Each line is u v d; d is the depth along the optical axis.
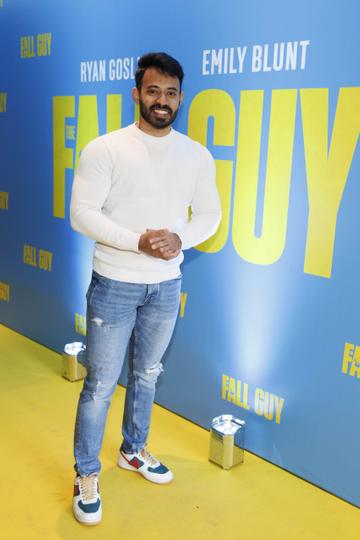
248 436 2.56
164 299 2.05
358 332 2.11
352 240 2.06
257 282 2.40
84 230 1.91
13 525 2.06
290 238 2.25
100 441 2.14
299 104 2.13
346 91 1.99
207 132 2.47
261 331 2.42
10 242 3.82
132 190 1.92
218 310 2.58
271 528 2.09
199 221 2.07
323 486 2.31
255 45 2.23
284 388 2.38
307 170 2.15
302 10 2.07
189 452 2.55
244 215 2.39
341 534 2.06
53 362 3.44
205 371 2.69
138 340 2.17
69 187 3.22
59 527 2.06
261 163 2.29
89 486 2.12
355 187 2.02
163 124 1.90
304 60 2.09
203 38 2.41
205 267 2.59
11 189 3.71
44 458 2.47
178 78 1.89
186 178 2.00
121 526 2.07
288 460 2.42
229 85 2.35
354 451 2.19
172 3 2.50
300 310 2.27
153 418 2.83
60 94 3.17
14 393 3.03
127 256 1.95
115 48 2.79
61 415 2.82
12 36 3.45
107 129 2.92
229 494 2.27
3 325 4.04
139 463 2.34
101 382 2.07
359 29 1.93
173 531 2.06
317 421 2.29
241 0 2.25
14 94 3.53
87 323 2.07
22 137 3.53
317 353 2.24
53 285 3.49
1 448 2.53
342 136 2.03
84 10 2.92
